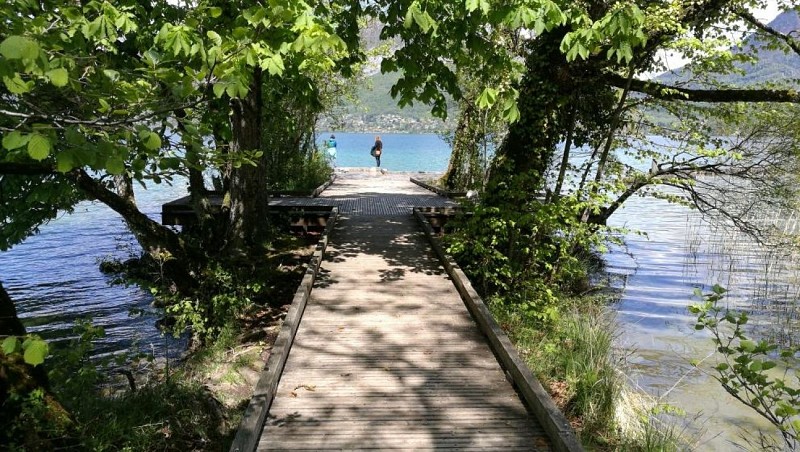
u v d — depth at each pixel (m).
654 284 12.09
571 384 6.31
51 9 3.79
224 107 6.86
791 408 3.59
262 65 3.98
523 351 7.25
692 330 9.34
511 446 4.02
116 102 3.07
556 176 10.67
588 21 6.40
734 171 10.51
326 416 4.40
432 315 6.79
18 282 11.90
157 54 3.16
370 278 8.36
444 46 7.43
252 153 4.09
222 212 10.62
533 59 9.83
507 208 8.93
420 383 4.99
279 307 8.86
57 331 9.25
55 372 5.15
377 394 4.78
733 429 6.17
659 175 11.00
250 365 6.80
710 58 9.51
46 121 2.77
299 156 19.41
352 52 8.26
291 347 5.75
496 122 15.24
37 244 15.09
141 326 9.44
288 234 12.62
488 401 4.68
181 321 7.86
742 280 12.31
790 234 12.52
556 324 8.15
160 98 3.27
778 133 10.25
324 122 23.45
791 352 3.89
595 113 11.57
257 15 3.13
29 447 3.71
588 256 13.24
